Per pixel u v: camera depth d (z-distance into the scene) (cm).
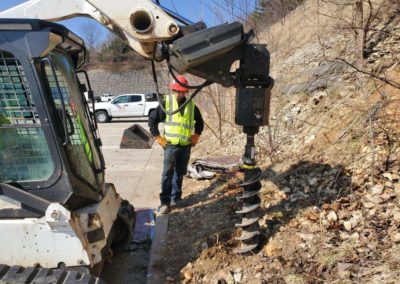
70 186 298
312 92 680
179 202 556
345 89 598
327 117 576
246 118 344
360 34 562
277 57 1034
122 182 745
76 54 380
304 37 1059
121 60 3816
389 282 281
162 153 1012
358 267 308
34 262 287
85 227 300
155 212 546
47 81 295
